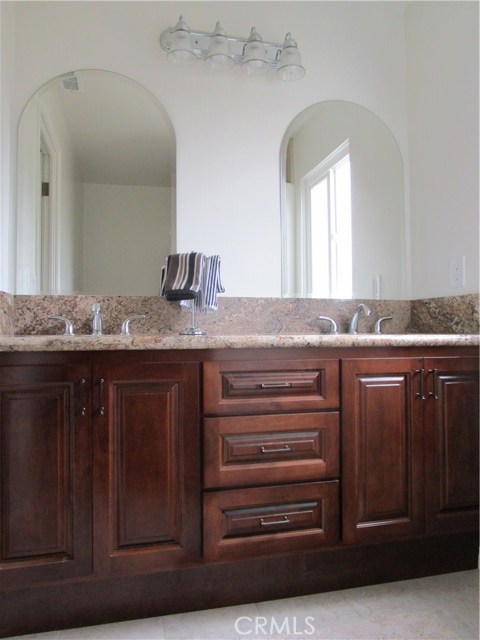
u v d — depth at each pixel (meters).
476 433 1.50
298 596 1.40
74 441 1.19
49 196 1.79
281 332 1.94
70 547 1.19
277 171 2.00
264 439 1.31
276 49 1.99
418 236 2.09
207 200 1.92
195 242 1.90
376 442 1.40
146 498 1.23
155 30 1.90
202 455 1.26
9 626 1.21
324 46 2.08
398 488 1.41
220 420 1.28
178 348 1.24
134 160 1.87
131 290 1.83
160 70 1.90
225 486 1.27
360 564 1.46
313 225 2.03
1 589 1.15
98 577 1.20
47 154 1.79
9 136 1.70
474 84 1.75
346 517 1.36
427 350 1.46
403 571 1.50
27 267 1.75
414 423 1.43
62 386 1.19
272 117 2.00
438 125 1.95
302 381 1.34
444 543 1.55
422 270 2.05
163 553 1.24
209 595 1.33
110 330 1.79
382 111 2.14
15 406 1.16
